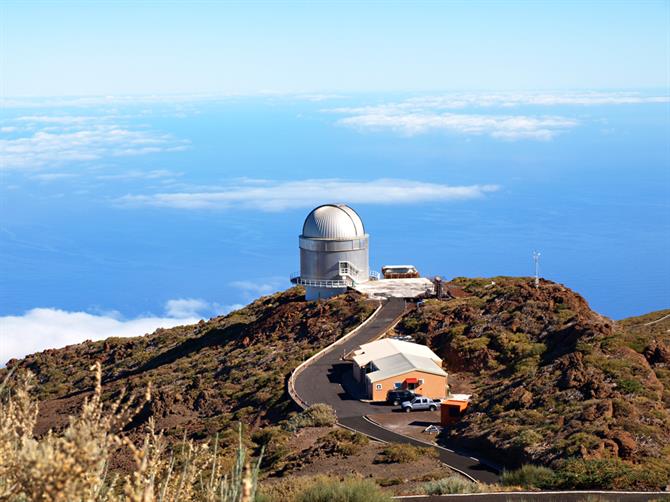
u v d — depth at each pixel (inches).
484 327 2635.3
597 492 1219.9
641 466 1363.2
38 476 268.1
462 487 1229.7
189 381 2800.2
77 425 290.4
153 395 2596.0
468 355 2490.2
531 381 1968.5
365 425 2000.5
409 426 1984.5
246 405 2405.3
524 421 1752.0
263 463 1724.9
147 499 283.7
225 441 1934.1
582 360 1982.0
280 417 2213.3
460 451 1717.5
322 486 1009.5
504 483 1333.7
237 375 2723.9
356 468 1555.1
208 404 2527.1
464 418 1921.8
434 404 2135.8
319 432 1932.8
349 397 2278.5
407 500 1167.0
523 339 2502.5
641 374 1892.2
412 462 1595.7
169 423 2439.7
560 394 1852.9
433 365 2315.5
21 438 318.0
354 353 2645.2
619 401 1680.6
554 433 1616.6
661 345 2082.9
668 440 1521.9
